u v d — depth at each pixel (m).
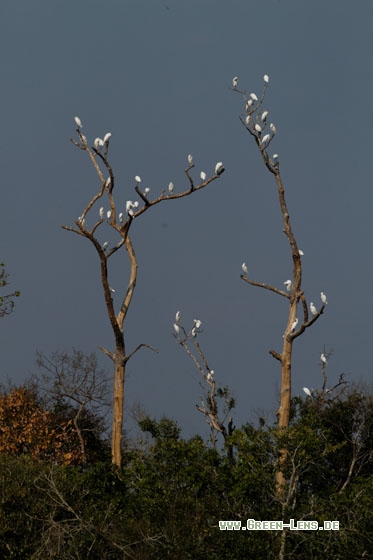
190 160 113.00
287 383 101.25
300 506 78.75
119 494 82.44
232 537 74.19
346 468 102.81
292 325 101.75
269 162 107.75
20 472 82.31
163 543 75.62
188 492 80.94
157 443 83.31
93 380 134.88
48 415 130.00
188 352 107.56
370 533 74.31
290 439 79.06
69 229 110.06
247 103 109.00
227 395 105.38
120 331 111.25
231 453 83.19
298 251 104.75
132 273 114.88
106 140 112.31
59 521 78.00
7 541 77.81
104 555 76.44
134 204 111.75
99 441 133.25
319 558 73.88
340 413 106.12
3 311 101.62
